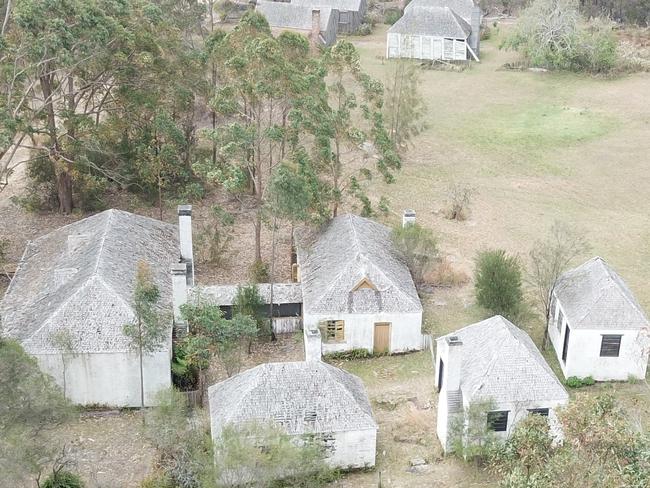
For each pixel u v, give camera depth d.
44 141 62.00
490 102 87.69
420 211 62.44
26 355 31.61
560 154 74.19
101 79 58.25
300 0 112.88
